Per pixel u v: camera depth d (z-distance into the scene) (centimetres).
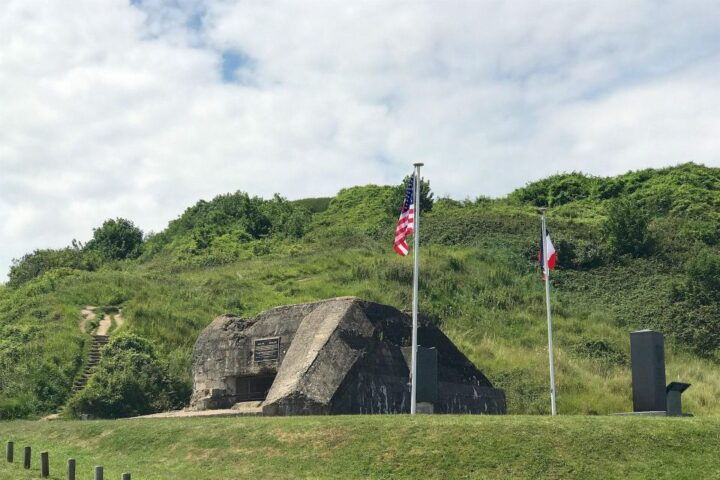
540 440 2073
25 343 3816
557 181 7569
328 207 8356
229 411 2838
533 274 5388
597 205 7088
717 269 5191
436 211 7025
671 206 6806
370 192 8300
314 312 2984
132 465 2214
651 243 5928
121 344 3619
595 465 1973
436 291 4819
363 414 2572
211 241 6894
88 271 5750
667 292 5156
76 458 2338
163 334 4028
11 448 2262
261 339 3100
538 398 3588
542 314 4769
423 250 5531
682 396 3691
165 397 3425
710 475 1939
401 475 1970
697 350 4553
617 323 4819
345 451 2103
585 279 5509
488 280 5109
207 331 3294
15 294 4816
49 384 3500
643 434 2106
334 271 5222
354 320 2864
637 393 2719
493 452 2033
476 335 4319
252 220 7306
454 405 2983
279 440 2223
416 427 2169
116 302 4531
